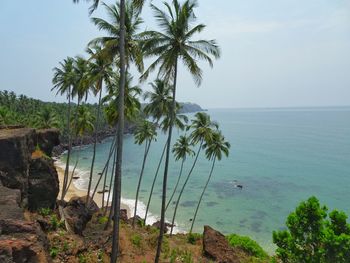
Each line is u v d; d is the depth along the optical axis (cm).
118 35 2306
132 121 3722
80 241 2012
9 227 1134
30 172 2067
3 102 11156
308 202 1647
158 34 2138
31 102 12862
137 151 13550
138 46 2186
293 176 8256
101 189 6725
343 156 10650
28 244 1077
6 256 957
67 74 4009
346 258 1468
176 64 2188
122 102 1841
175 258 2516
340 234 1577
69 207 2517
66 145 12488
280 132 19050
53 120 7231
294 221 1659
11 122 6662
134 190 6931
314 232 1597
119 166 1838
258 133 18850
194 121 4206
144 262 2266
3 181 1752
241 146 13862
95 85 3372
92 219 3044
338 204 5956
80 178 7750
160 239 2247
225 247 2817
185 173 8906
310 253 1611
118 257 2219
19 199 1497
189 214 5506
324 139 15112
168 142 2338
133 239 2633
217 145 4362
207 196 6606
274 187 7281
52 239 1833
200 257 2667
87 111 5194
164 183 2330
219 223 5122
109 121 3519
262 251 3269
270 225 5075
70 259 1789
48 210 2064
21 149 1888
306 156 10950
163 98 3488
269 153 11875
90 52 3130
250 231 4844
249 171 9012
